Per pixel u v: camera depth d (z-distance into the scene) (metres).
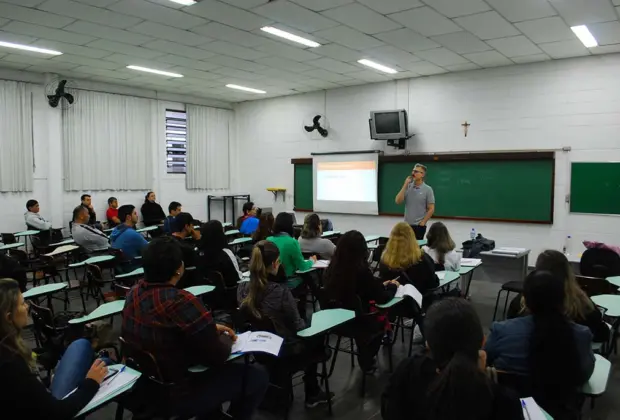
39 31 5.44
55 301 5.20
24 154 7.56
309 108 9.43
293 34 5.57
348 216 8.95
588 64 6.41
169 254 1.99
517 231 7.09
